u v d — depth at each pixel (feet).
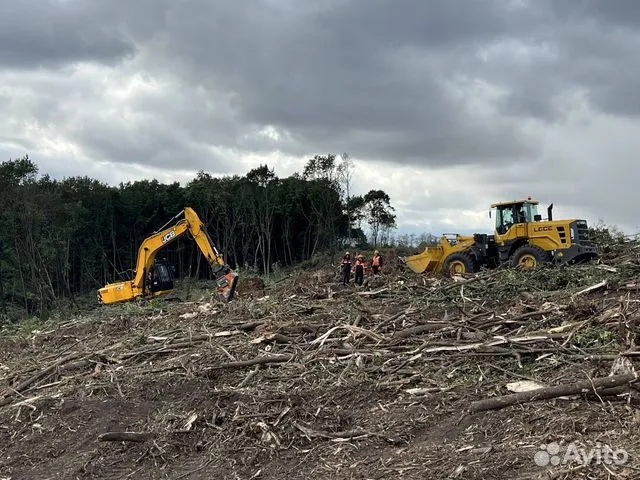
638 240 59.36
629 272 36.50
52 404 24.97
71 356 32.94
